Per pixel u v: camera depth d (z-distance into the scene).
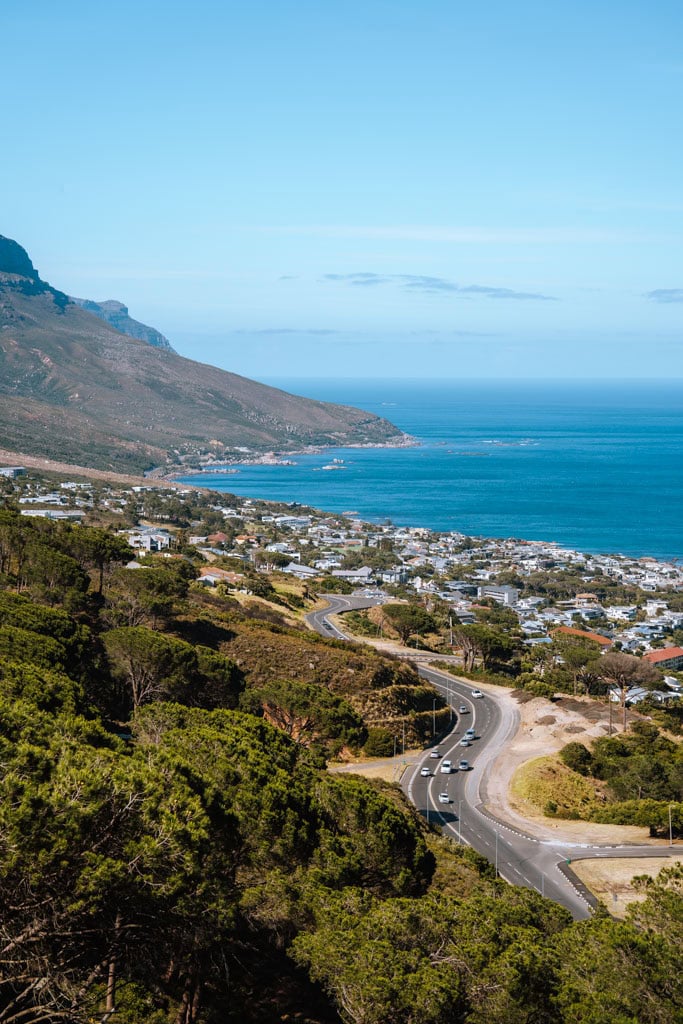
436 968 23.89
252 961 27.16
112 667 56.69
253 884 29.28
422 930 25.44
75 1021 19.44
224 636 79.94
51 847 17.83
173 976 24.28
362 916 26.34
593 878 51.66
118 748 26.81
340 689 77.38
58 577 71.00
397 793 60.78
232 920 21.50
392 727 75.62
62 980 18.95
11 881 17.88
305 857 30.89
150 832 19.72
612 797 68.44
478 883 39.41
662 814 59.75
